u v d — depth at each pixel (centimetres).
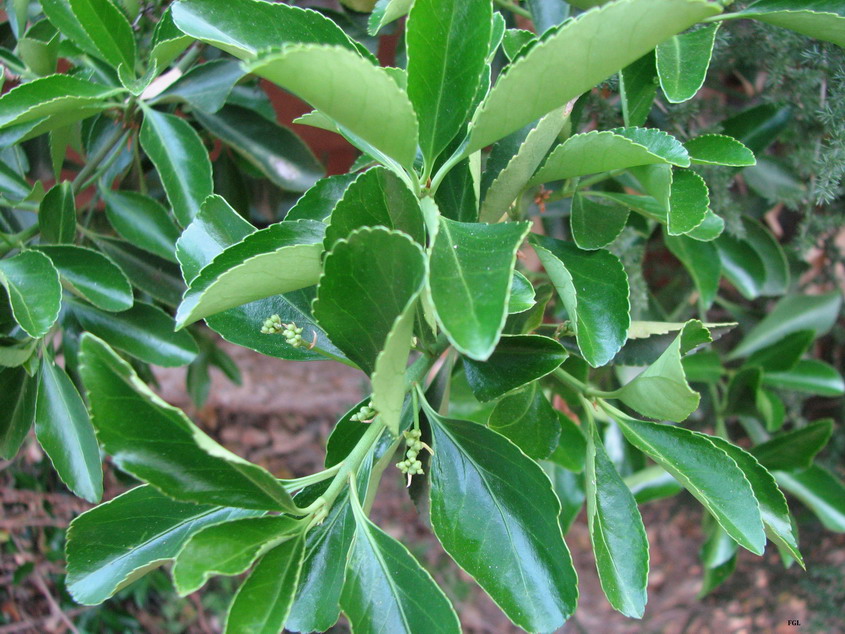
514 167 29
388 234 24
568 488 49
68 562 29
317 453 107
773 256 50
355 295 25
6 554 75
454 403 46
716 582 55
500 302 23
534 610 27
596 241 32
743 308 61
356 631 25
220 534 25
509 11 44
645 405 30
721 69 45
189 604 81
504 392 30
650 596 95
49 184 47
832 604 68
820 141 43
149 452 24
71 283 35
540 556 27
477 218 31
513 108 26
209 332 61
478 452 29
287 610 25
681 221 29
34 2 46
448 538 28
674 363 27
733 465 29
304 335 32
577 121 36
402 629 26
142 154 47
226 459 23
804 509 66
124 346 39
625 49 25
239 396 106
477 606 96
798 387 54
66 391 36
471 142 27
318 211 32
